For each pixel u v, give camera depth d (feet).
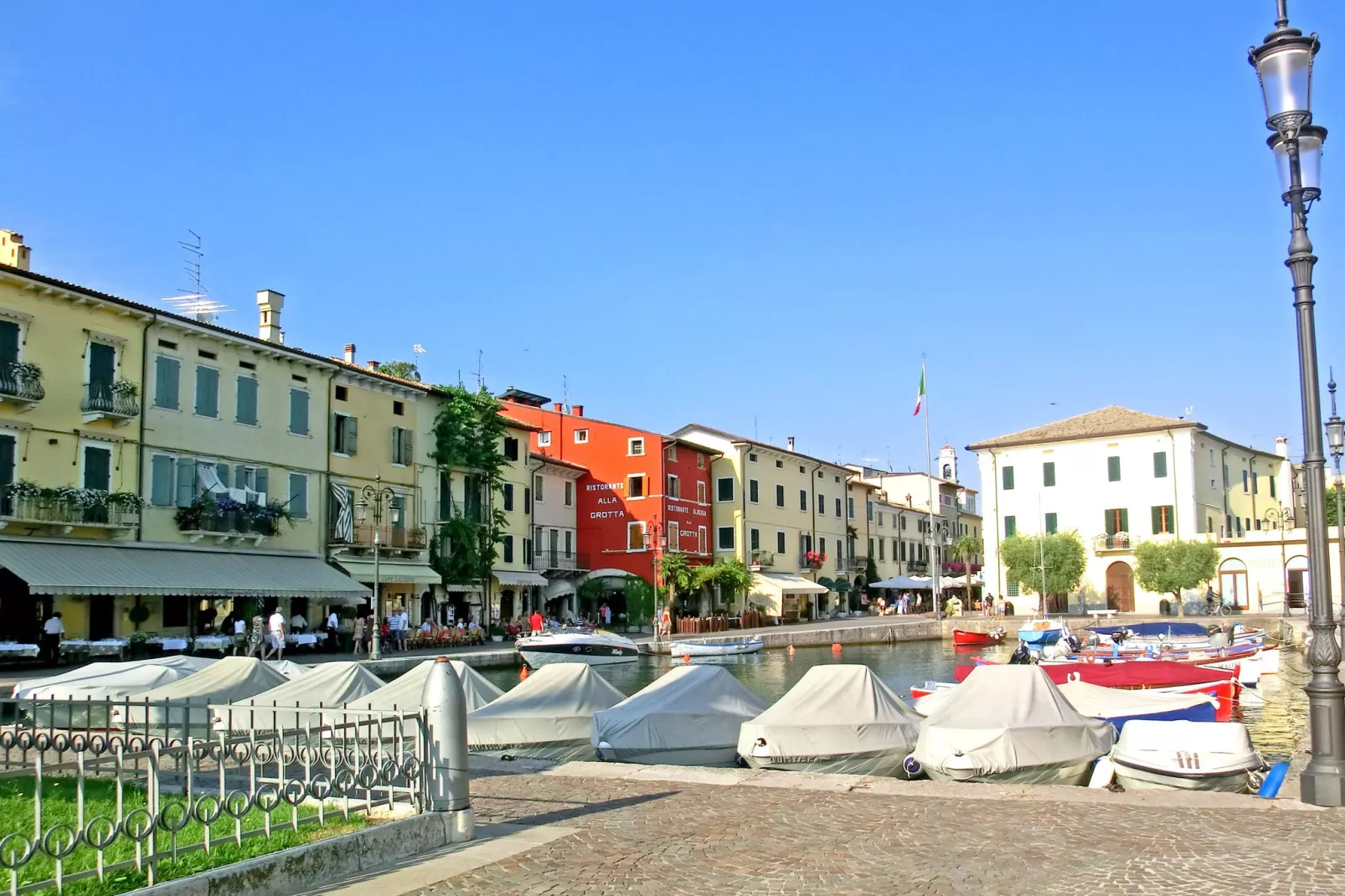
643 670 149.59
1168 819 34.24
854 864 29.14
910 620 243.19
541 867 29.12
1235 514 265.95
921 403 250.57
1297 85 38.37
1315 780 36.60
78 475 119.34
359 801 33.53
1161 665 88.48
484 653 142.31
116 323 124.88
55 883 24.56
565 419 245.04
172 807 29.01
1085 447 252.62
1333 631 37.45
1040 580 234.58
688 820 34.86
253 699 56.24
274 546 143.02
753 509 260.21
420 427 174.19
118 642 112.06
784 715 57.06
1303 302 38.58
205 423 135.33
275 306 161.58
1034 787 40.09
